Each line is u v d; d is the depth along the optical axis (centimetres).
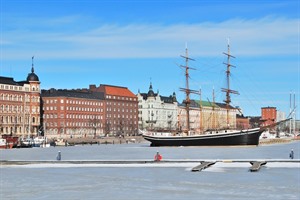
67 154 14750
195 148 19488
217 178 7512
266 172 8356
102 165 9694
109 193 6084
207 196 5809
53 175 8012
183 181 7162
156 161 10131
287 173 8194
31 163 10106
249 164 9731
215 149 18512
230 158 12362
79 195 5947
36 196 5891
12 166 9612
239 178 7512
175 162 10131
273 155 13950
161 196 5831
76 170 8800
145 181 7188
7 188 6550
